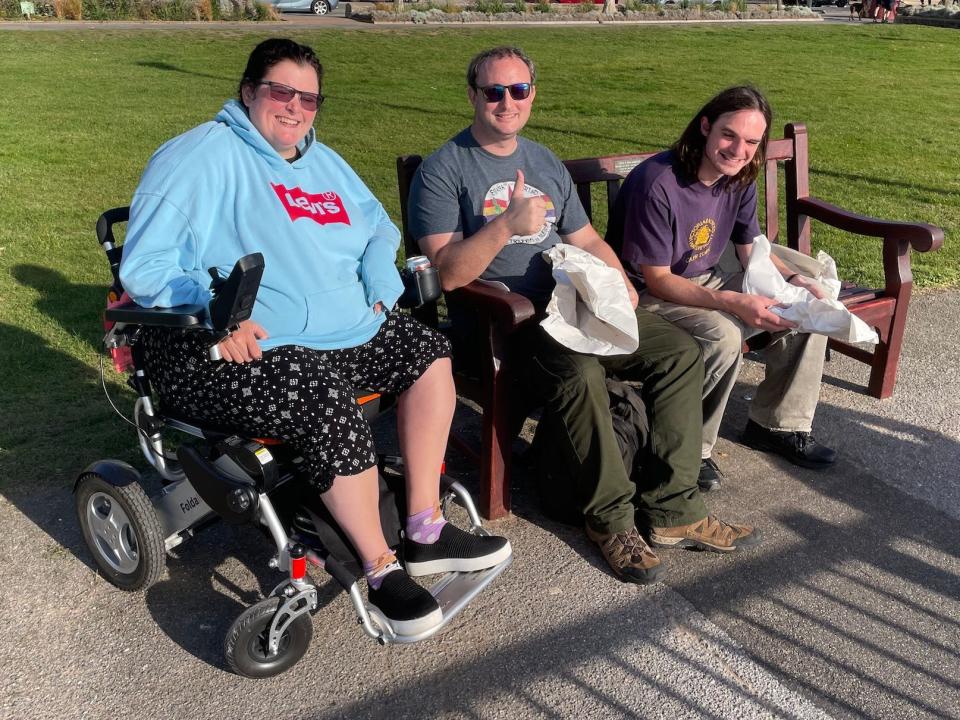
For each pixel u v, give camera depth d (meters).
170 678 2.38
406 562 2.54
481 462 3.08
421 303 2.77
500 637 2.56
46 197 6.51
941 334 4.71
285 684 2.38
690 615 2.67
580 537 3.03
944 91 13.19
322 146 2.69
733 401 4.02
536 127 9.64
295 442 2.32
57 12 20.69
